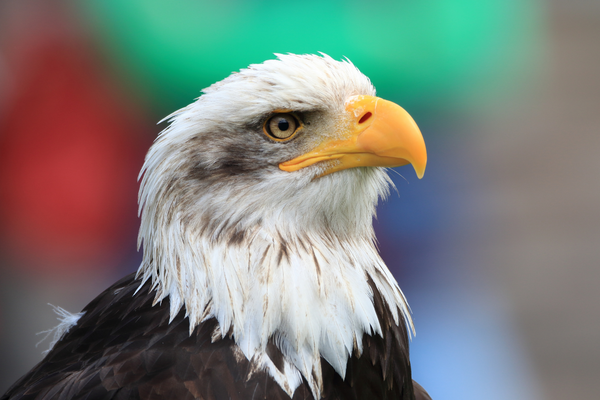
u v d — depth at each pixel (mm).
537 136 18625
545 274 14578
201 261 5078
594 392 12102
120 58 11945
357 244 5574
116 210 12070
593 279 14523
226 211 5105
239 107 5125
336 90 5273
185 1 12109
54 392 4805
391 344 5539
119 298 5598
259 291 4953
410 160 5184
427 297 12867
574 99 19859
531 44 20578
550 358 12906
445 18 15500
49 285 11883
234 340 4902
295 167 5250
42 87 11547
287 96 5137
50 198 11680
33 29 11641
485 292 13781
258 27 12383
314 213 5270
